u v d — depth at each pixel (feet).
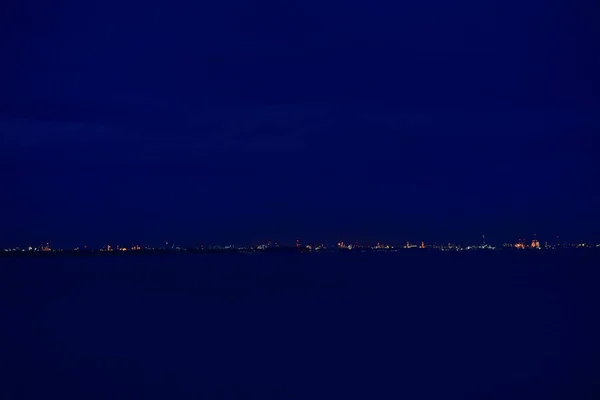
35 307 205.05
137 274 502.38
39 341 127.24
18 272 570.87
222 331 139.23
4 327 149.69
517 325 129.70
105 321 162.91
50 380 87.61
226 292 262.67
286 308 185.98
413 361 95.66
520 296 199.72
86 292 279.69
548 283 266.57
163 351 112.57
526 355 95.71
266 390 80.07
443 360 95.20
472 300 191.11
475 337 116.67
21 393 80.43
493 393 73.20
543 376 80.64
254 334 132.87
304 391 79.00
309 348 111.86
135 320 163.73
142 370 94.17
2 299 239.71
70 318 170.71
